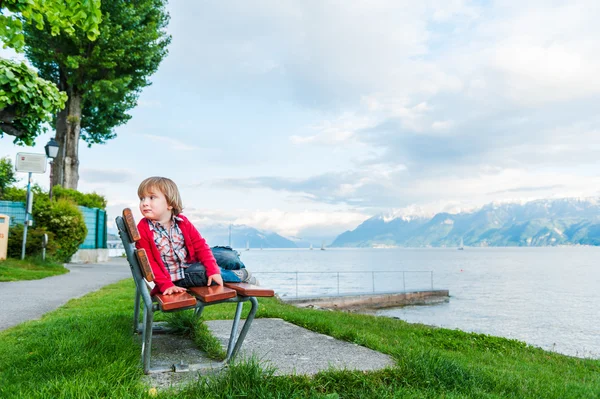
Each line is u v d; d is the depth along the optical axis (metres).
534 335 22.39
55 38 25.55
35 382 3.15
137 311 4.87
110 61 26.92
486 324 25.69
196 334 4.81
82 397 2.74
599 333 23.22
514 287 58.56
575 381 5.72
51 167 27.03
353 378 3.47
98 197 31.98
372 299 32.06
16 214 20.47
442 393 3.41
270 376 3.25
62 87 29.03
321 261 192.12
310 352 4.34
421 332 9.55
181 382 3.29
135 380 3.20
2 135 10.98
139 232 3.58
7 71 9.54
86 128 34.03
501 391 3.85
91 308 8.04
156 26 29.67
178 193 3.75
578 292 51.81
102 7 26.23
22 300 9.01
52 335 4.63
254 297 3.73
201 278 3.71
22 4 7.33
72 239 21.80
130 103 33.47
